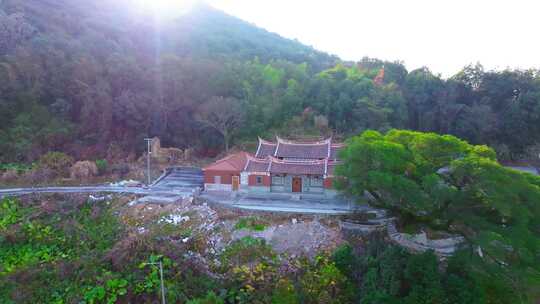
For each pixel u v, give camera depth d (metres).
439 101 72.75
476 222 25.36
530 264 22.56
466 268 24.27
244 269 27.44
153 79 63.28
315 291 25.12
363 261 27.03
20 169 46.75
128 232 32.88
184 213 36.00
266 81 71.69
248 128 64.06
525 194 24.61
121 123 59.28
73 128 54.88
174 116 63.25
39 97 55.06
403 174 27.86
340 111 68.81
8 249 30.66
